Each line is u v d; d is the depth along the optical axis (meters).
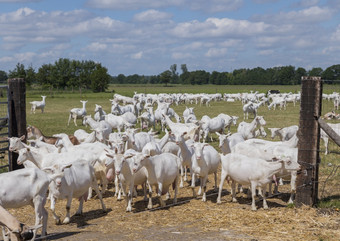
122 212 9.36
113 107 31.72
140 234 7.65
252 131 17.94
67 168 8.45
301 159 9.23
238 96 67.75
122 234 7.68
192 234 7.59
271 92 73.19
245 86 146.00
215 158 10.76
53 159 9.98
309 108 9.07
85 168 8.93
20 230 2.77
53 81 81.75
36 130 15.62
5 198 7.07
